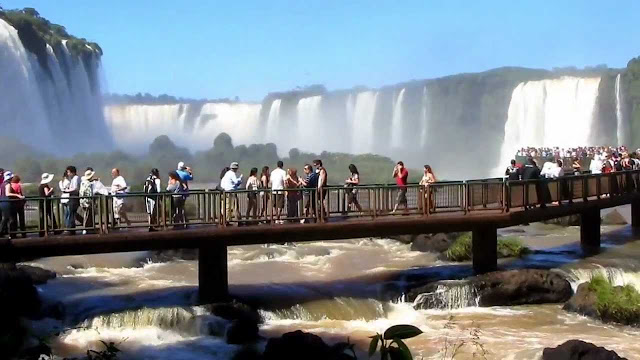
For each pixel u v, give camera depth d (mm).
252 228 16641
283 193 17562
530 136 68312
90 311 16094
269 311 16797
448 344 15016
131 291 18250
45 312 16141
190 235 16109
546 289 18484
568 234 28859
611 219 32031
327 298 17797
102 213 16422
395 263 22922
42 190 17984
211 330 15281
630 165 29797
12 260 16422
